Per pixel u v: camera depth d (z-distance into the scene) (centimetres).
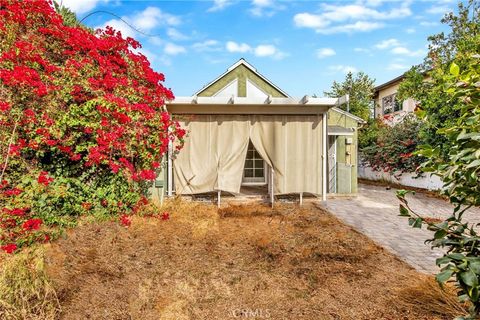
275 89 1182
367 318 325
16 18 598
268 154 847
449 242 180
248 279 421
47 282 360
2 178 521
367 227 660
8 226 471
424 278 405
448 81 191
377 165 1503
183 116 832
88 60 661
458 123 191
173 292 387
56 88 580
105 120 615
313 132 850
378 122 1673
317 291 385
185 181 837
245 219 697
